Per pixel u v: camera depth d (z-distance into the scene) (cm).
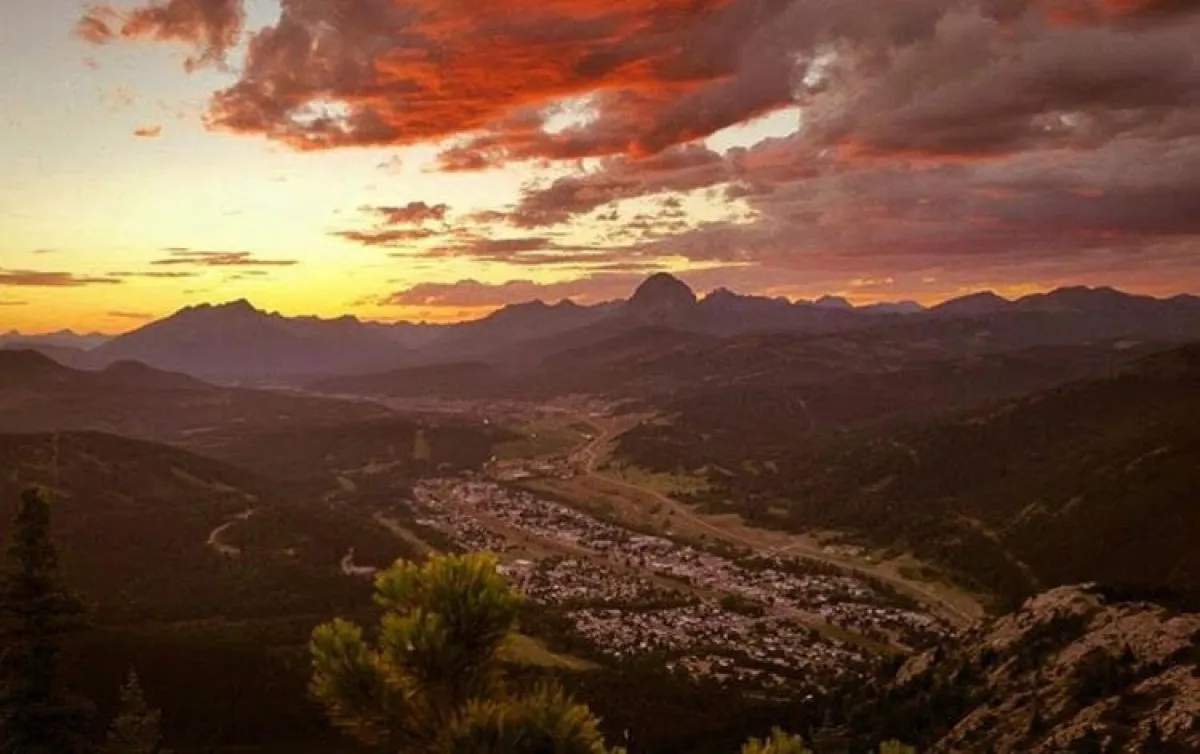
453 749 557
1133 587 5231
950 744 4072
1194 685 3438
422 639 620
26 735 2647
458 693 631
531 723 562
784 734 661
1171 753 2992
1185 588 5166
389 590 670
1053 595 5347
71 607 2784
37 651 2741
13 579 2709
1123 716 3441
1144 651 4028
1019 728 3844
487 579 658
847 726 5191
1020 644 4903
